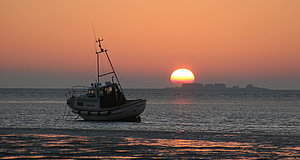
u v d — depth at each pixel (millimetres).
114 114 59344
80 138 37281
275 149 32125
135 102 60062
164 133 41688
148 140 36531
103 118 60406
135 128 52438
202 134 41156
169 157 28781
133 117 61125
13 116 73500
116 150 31234
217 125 61062
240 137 39000
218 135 40375
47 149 31312
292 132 49969
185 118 75500
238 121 69312
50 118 70188
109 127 52750
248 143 35156
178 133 41750
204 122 66625
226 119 73875
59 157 28391
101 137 38156
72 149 31422
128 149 31703
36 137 37531
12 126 54594
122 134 40500
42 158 28016
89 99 60875
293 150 31766
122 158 28297
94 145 33406
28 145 33000
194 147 32875
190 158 28516
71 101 63781
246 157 28922
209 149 32000
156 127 55188
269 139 37719
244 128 56281
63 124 56812
